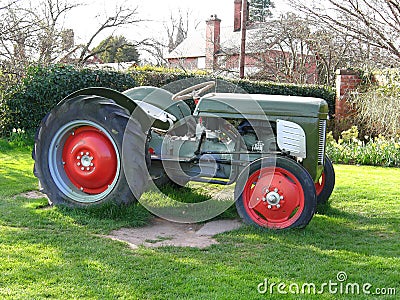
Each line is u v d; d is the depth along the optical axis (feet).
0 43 35.04
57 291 8.70
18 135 27.91
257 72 58.23
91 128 14.14
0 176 19.17
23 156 24.54
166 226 13.44
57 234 11.99
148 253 10.98
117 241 11.67
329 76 45.68
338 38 35.37
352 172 24.57
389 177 23.06
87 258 10.37
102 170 13.82
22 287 8.80
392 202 17.48
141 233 12.73
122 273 9.64
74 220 13.12
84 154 14.01
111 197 13.78
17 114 29.14
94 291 8.78
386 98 30.83
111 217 13.43
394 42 30.91
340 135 34.50
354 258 11.15
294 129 13.88
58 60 44.39
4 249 10.68
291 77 53.72
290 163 13.10
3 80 32.30
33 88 28.71
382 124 31.09
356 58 34.86
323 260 10.96
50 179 14.33
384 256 11.38
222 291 9.03
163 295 8.77
